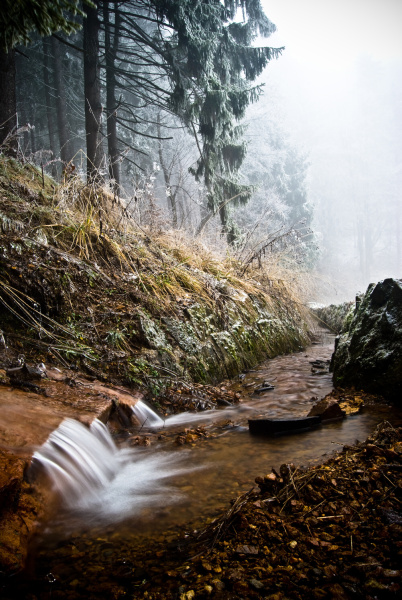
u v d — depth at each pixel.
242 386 4.71
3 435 2.28
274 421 3.16
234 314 5.91
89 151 9.62
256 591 1.43
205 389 4.26
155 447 2.99
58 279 4.08
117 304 4.42
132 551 1.76
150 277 5.12
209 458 2.76
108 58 11.77
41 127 21.06
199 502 2.18
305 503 1.99
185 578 1.55
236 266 7.57
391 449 2.35
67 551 1.77
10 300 3.66
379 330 4.08
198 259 6.61
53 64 17.47
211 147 11.03
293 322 7.76
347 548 1.62
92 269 4.60
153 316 4.61
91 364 3.77
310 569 1.52
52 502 2.08
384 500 1.92
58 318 3.95
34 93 20.14
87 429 2.70
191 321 4.94
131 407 3.41
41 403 2.86
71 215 5.22
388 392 3.61
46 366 3.44
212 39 10.69
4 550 1.62
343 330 5.29
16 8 2.85
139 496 2.27
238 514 1.93
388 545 1.60
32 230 4.33
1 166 5.21
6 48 3.23
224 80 12.05
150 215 6.46
